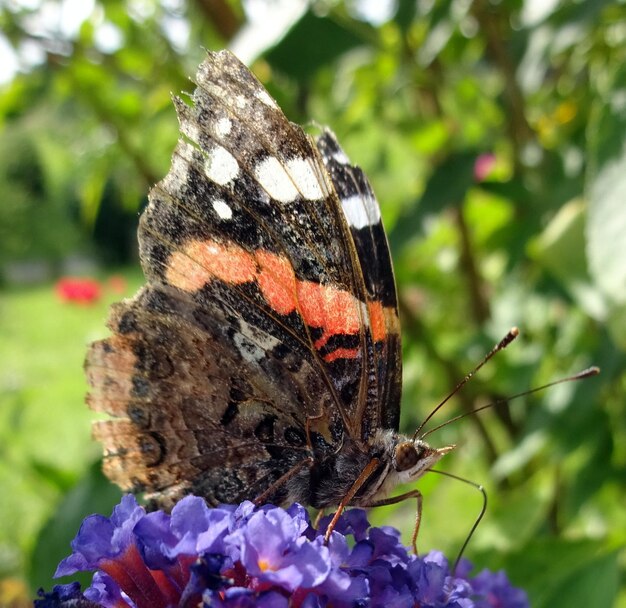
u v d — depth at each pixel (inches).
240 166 2.4
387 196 5.9
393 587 2.1
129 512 2.0
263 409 2.7
